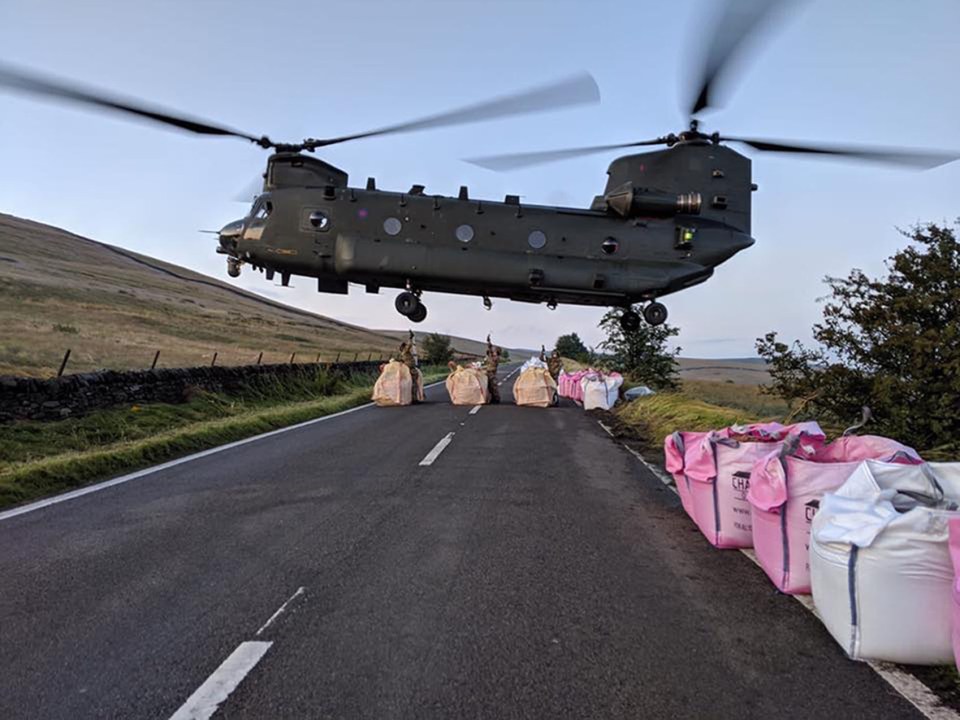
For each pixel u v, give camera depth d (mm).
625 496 6488
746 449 4676
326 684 2693
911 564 2805
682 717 2447
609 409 16469
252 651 2998
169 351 32125
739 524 4609
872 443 4109
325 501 6125
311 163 14219
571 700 2576
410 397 18062
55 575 4047
